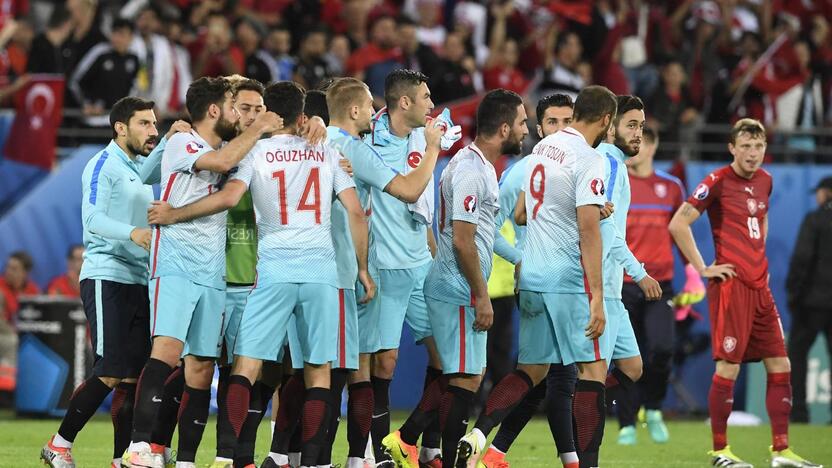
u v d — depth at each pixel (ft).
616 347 90.12
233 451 77.92
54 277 153.99
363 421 85.35
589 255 77.30
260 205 79.05
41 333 142.31
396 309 89.10
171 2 183.73
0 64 165.89
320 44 166.81
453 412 83.46
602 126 79.46
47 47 162.61
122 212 87.71
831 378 153.69
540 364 82.17
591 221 77.36
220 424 80.64
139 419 78.69
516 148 83.97
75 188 155.12
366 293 80.84
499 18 184.65
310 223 78.95
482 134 83.56
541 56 186.80
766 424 150.41
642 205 122.31
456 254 81.10
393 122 89.25
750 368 155.63
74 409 85.92
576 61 174.50
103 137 158.51
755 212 105.19
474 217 80.84
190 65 169.27
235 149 76.48
